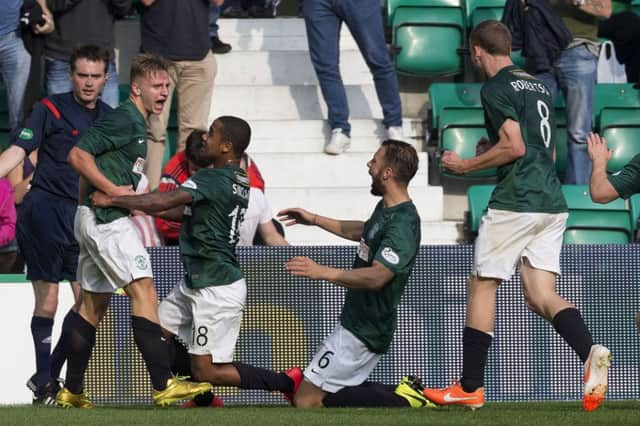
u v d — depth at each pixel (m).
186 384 22.89
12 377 27.11
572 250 26.86
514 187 22.48
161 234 28.56
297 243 34.44
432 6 39.16
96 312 23.31
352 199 34.91
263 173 36.00
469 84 37.41
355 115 38.59
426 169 36.19
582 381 26.77
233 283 23.08
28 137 25.31
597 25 35.84
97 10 33.56
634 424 19.14
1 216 30.69
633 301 26.91
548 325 26.75
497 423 19.36
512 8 35.91
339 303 26.64
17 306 27.12
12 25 33.75
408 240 22.70
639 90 38.06
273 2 41.72
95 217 22.39
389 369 26.73
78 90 25.64
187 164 28.47
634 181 22.30
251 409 23.02
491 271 22.56
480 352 22.70
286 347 26.64
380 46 35.66
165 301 23.78
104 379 26.31
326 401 23.70
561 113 37.12
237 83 39.53
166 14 34.06
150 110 22.97
